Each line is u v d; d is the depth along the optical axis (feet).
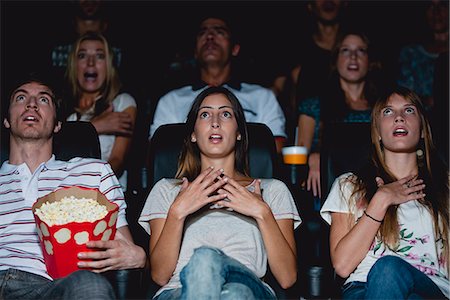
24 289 9.15
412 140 9.91
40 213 8.44
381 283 8.57
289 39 16.85
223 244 9.45
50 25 16.76
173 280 9.30
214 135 9.95
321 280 8.72
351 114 13.82
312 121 13.99
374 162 10.11
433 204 9.72
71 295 8.23
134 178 13.99
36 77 10.25
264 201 9.53
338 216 9.84
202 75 14.23
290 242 9.70
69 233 8.32
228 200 9.68
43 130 10.00
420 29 16.35
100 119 13.50
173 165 10.55
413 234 9.57
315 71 14.25
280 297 9.35
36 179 9.92
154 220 9.77
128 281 8.50
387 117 9.96
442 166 10.11
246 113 13.74
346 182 9.96
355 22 16.47
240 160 10.35
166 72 16.87
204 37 14.08
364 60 13.87
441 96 14.28
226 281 8.45
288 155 11.66
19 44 16.67
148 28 17.03
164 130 10.73
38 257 9.47
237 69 15.12
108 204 8.79
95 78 13.89
